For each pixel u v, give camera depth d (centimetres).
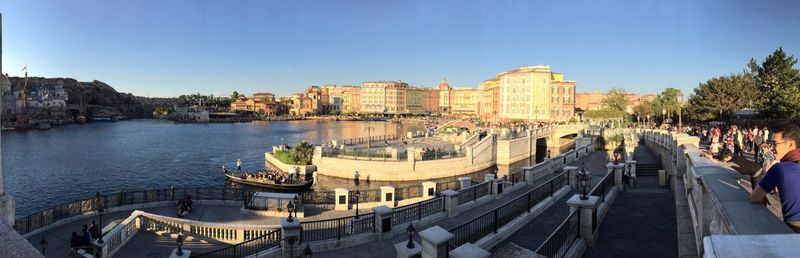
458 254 947
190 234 2209
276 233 1941
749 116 5050
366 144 7438
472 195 2530
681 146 1994
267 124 19500
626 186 2492
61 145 9612
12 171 6172
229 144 10131
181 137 12062
